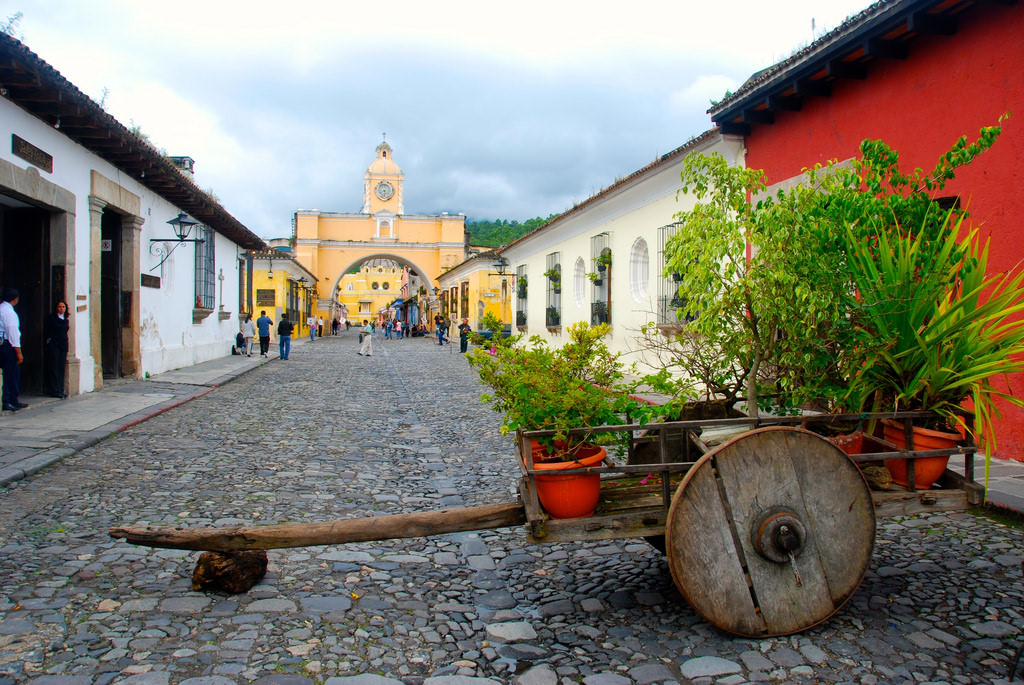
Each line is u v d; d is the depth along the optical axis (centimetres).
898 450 377
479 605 375
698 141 1095
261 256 3388
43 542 448
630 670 301
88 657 301
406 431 941
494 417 1081
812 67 826
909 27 689
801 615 329
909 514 359
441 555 456
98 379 1148
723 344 400
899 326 377
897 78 768
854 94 833
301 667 299
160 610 353
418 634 337
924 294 371
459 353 2944
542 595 389
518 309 2488
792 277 354
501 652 319
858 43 754
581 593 392
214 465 684
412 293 7325
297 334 4109
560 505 344
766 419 360
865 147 466
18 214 1027
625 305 1485
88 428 816
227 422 952
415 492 613
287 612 357
